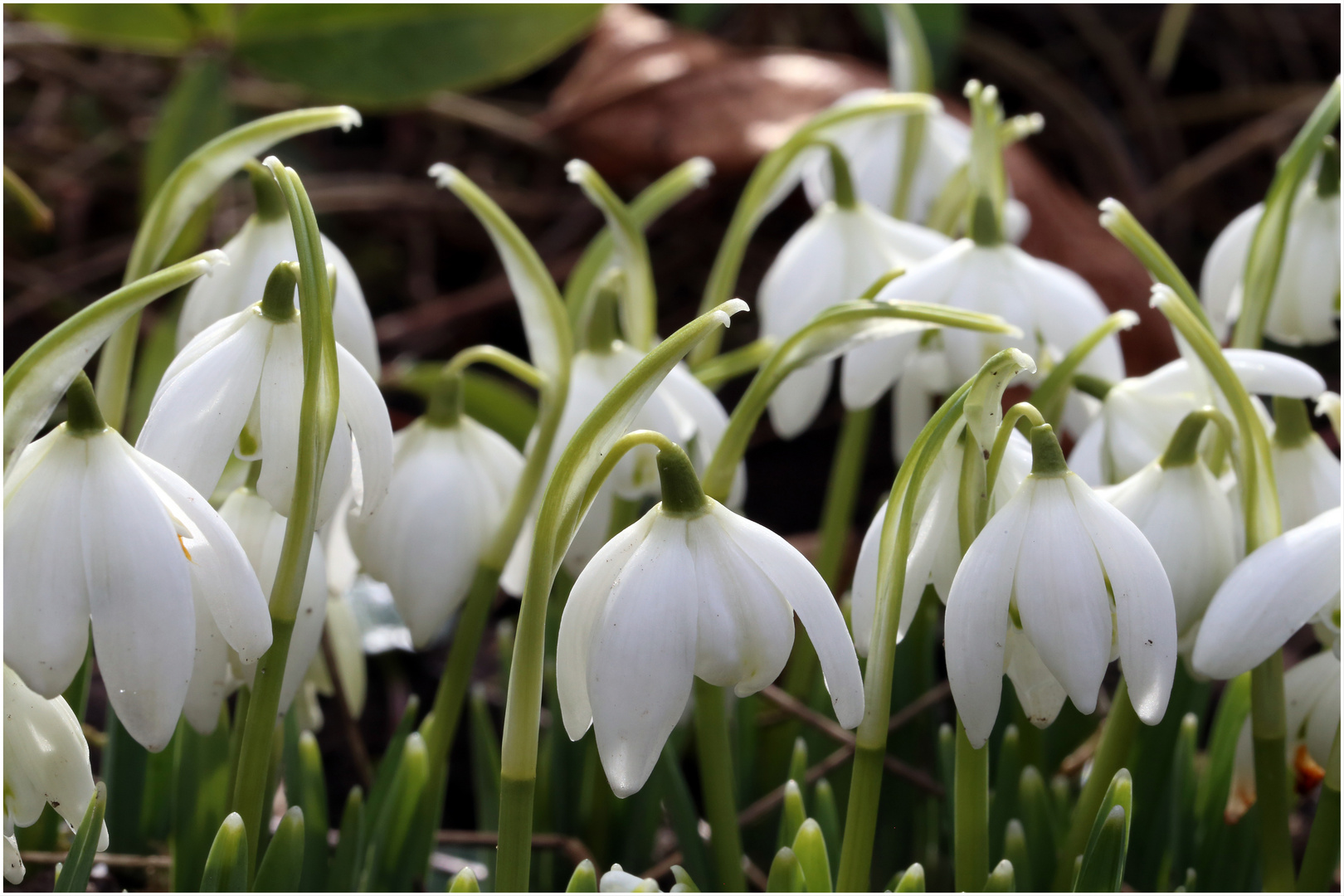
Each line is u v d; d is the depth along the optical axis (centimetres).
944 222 50
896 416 55
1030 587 40
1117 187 100
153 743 40
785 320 49
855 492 52
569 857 47
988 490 41
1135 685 40
